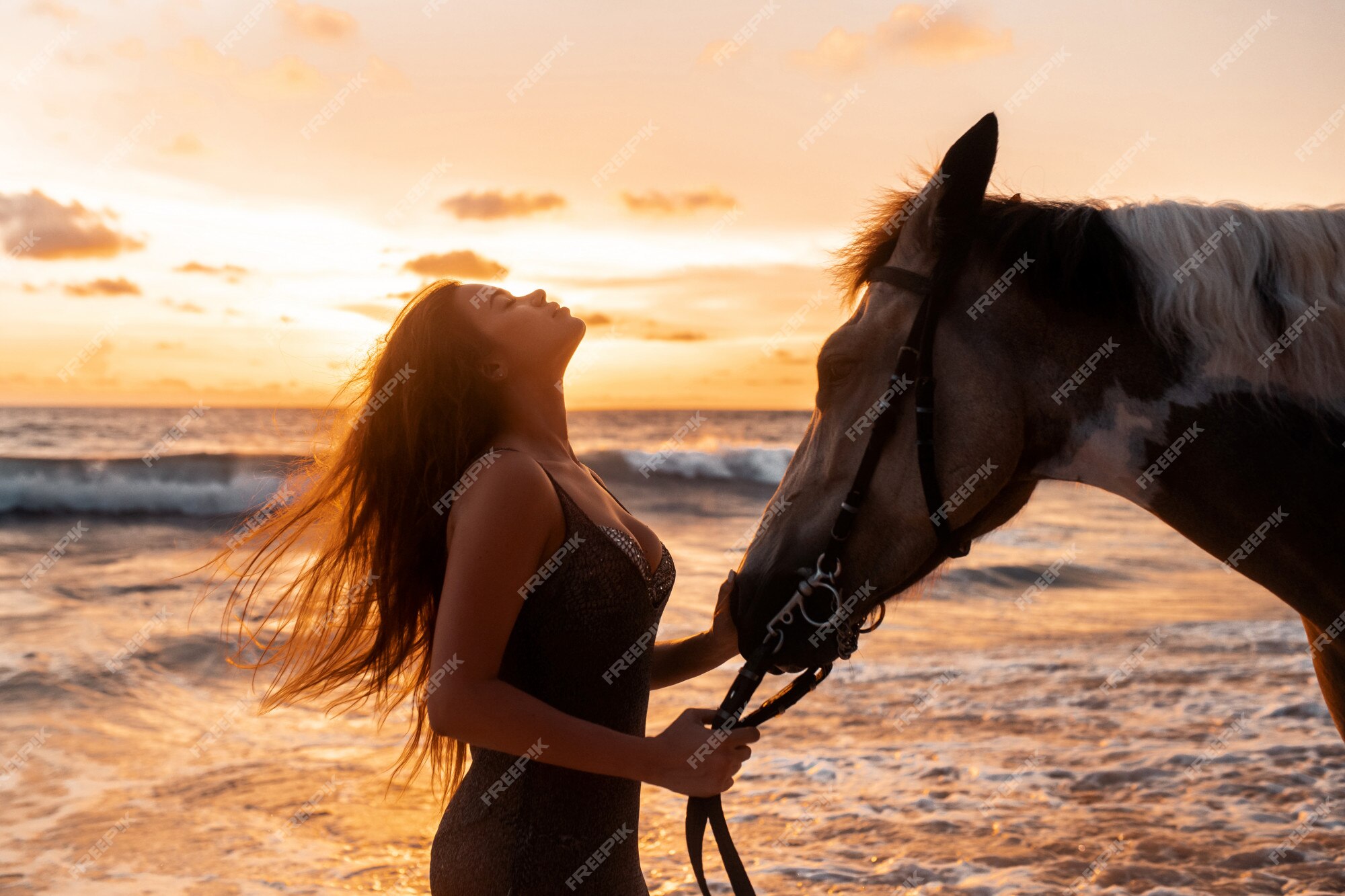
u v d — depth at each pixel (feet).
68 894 11.21
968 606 33.30
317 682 6.64
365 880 11.71
